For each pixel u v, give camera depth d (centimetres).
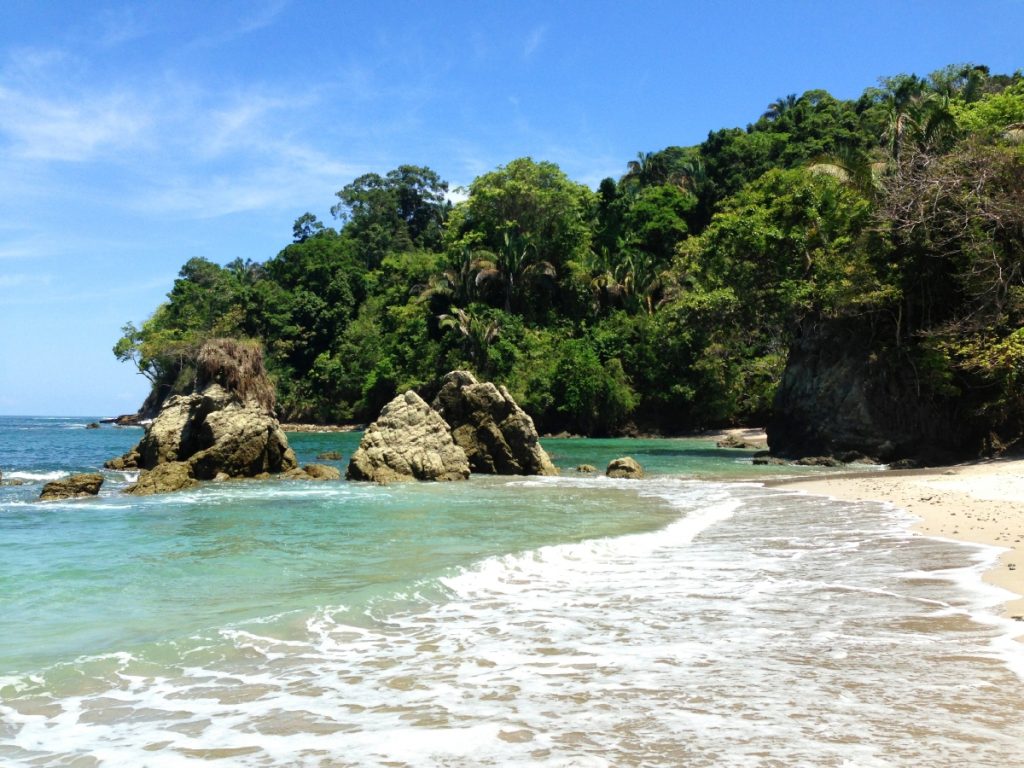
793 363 3909
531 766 466
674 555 1202
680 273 7025
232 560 1162
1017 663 651
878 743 491
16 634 776
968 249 2983
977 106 4075
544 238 7962
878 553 1182
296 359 8981
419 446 2583
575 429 6781
